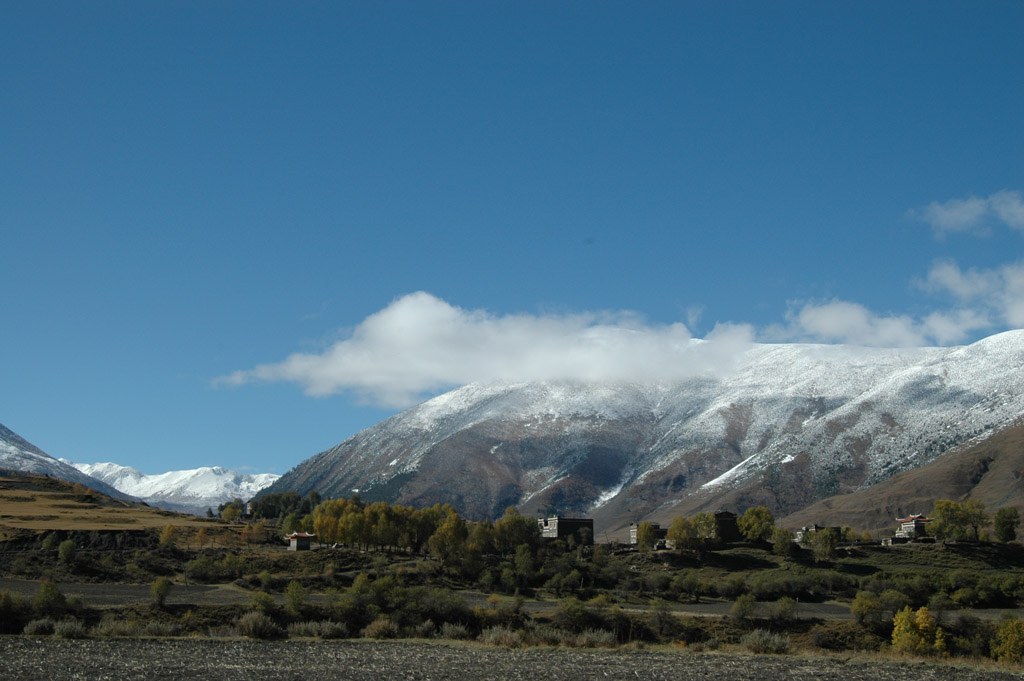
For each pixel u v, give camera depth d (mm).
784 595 173125
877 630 128750
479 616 128625
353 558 199625
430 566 190125
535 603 157625
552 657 93562
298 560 193875
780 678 82000
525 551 198375
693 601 171125
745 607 135250
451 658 91375
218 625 118562
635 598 171625
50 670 77938
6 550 187875
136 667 80500
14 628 109875
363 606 126438
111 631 106438
